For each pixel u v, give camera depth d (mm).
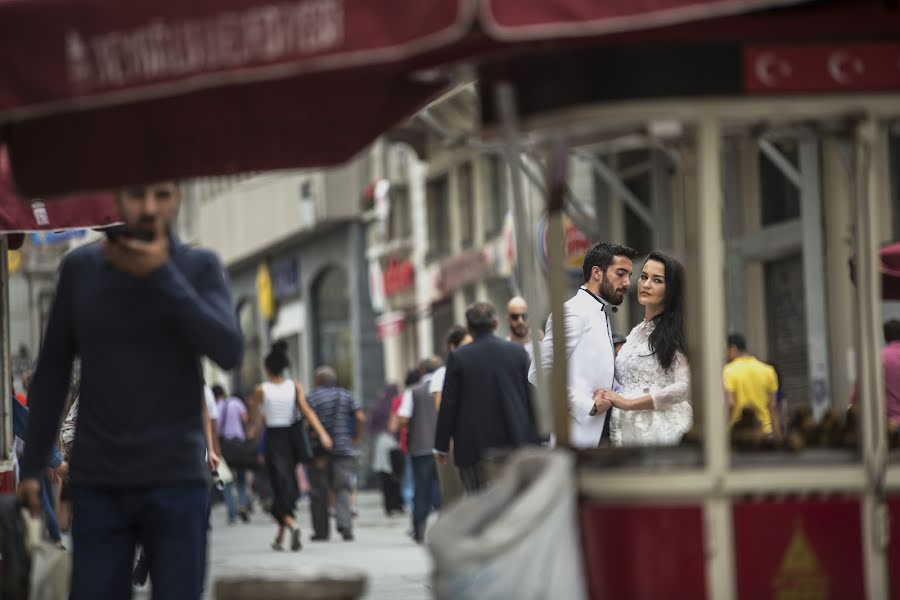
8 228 15938
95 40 9758
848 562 10531
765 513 10492
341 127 11930
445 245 70812
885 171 31312
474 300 66562
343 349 87500
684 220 11344
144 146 11703
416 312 71500
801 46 10445
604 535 10555
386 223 76062
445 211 70562
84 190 11758
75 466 11469
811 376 30422
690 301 11289
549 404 12070
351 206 82812
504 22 9062
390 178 76812
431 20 9023
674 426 15844
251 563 29062
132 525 11570
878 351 10688
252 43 9414
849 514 10562
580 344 16000
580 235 40594
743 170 37531
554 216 11422
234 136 11844
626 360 16156
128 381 11344
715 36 10367
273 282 95250
